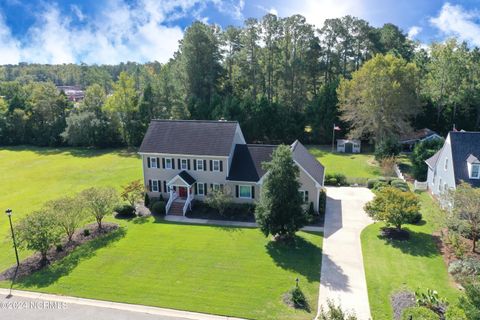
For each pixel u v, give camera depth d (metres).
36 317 19.59
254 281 22.83
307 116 67.06
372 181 42.06
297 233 30.02
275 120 66.31
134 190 36.84
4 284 23.22
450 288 20.81
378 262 24.62
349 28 76.31
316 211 33.66
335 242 28.17
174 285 22.48
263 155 37.16
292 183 26.95
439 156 37.06
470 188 24.45
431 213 28.33
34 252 27.83
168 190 38.56
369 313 19.28
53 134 74.19
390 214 27.72
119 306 20.41
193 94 72.38
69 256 26.84
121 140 71.81
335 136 65.62
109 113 70.75
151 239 29.50
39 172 54.25
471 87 62.44
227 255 26.47
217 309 19.94
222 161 36.16
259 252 26.89
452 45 62.31
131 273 24.09
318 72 76.81
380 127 53.78
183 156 37.00
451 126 64.88
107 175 51.44
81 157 63.91
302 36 72.88
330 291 21.53
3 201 41.50
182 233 30.69
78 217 29.84
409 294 20.20
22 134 76.31
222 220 33.50
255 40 74.50
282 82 74.62
